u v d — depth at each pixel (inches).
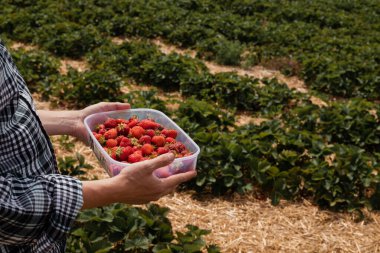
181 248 164.4
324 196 215.9
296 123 304.7
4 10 530.0
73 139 263.7
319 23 692.7
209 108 293.7
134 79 397.7
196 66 410.9
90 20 557.3
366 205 217.2
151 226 175.5
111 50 430.6
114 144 95.2
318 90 424.5
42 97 335.3
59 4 593.9
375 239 198.5
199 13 636.1
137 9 606.2
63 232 62.1
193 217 202.8
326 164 229.9
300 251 187.5
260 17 675.4
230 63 474.0
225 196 220.5
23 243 62.2
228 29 567.2
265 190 226.7
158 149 93.2
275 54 503.8
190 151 98.2
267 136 260.2
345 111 312.5
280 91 356.5
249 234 195.0
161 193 75.1
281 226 202.4
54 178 63.4
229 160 227.8
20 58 366.3
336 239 196.7
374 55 491.8
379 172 234.5
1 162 63.3
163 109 292.4
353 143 298.4
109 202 69.2
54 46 442.6
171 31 543.5
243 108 357.7
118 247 171.5
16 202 59.6
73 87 338.6
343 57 467.5
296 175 225.5
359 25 676.1
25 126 65.5
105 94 339.0
